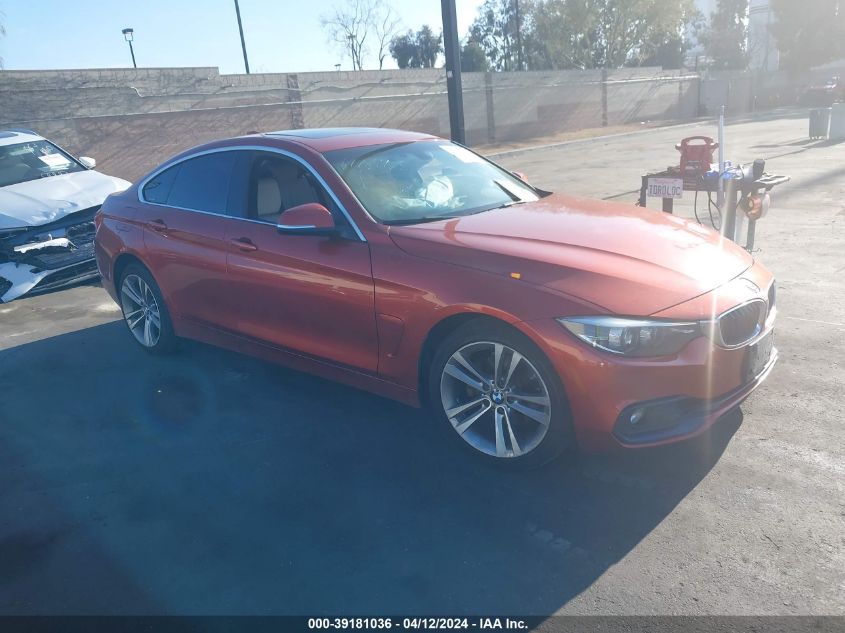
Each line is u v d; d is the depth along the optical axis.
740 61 63.16
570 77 35.72
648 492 3.34
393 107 28.67
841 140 18.28
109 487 3.74
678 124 33.75
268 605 2.79
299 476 3.71
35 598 2.92
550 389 3.28
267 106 24.69
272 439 4.14
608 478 3.48
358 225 3.98
